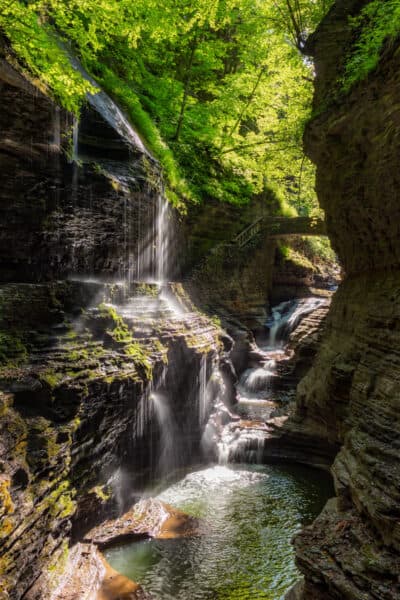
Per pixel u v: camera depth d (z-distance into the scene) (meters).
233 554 9.16
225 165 28.19
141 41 21.00
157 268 16.62
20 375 7.85
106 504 9.76
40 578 6.66
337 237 14.71
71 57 13.33
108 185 12.01
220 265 25.45
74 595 7.13
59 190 10.51
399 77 8.76
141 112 19.02
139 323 11.91
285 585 8.20
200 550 9.29
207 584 8.19
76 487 8.52
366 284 12.28
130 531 9.62
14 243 9.69
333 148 12.68
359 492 6.80
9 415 7.22
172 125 24.95
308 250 36.47
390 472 6.56
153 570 8.57
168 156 19.61
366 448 7.48
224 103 26.14
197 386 14.15
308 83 20.98
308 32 18.66
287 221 28.91
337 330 14.16
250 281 28.53
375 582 5.52
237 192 27.88
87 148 13.21
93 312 10.36
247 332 24.86
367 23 11.42
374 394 8.81
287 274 32.81
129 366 10.28
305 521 10.60
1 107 8.88
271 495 12.03
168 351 12.55
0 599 5.52
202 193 24.92
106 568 8.48
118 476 10.37
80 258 11.51
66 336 9.30
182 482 12.80
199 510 11.09
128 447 10.81
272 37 22.52
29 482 6.79
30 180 9.75
